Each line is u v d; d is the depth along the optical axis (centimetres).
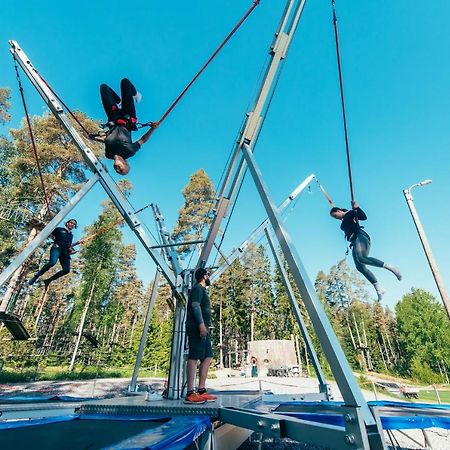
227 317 3728
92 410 328
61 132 1997
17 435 239
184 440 198
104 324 3125
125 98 378
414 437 635
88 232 2833
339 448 156
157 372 3003
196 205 2722
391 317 5469
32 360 2173
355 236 428
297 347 3381
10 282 1650
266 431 209
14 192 1928
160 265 458
